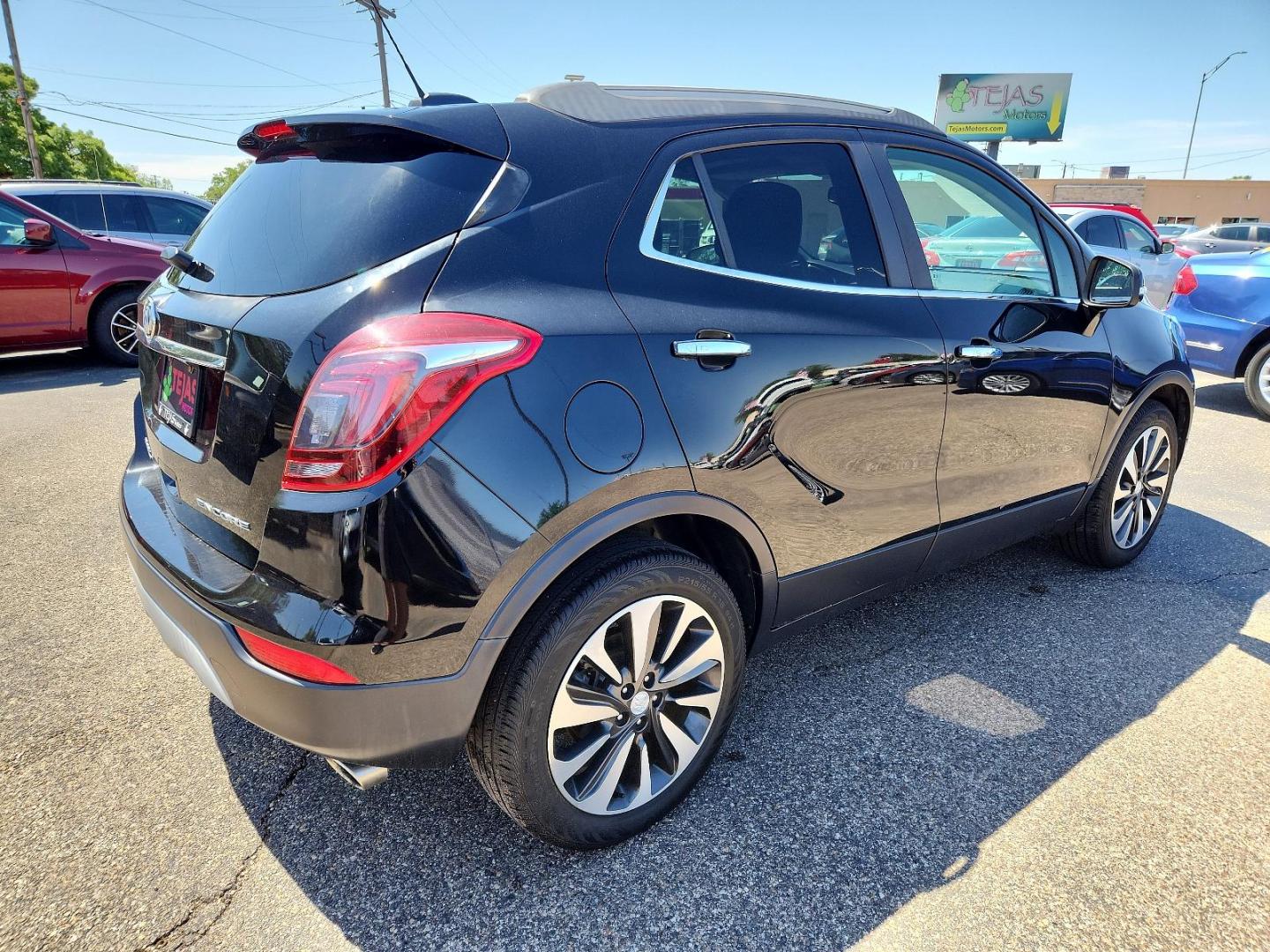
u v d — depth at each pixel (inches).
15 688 102.2
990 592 133.3
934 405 95.7
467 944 67.9
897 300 93.6
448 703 63.9
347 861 76.2
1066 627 121.9
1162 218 1875.0
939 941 68.7
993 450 106.1
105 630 116.5
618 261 72.9
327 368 59.7
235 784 86.2
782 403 79.9
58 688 102.5
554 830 72.8
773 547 83.6
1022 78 1665.8
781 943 68.4
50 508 161.6
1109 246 341.4
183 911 70.5
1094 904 72.4
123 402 250.2
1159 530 160.9
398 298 62.3
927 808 83.8
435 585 60.5
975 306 101.7
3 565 136.5
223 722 96.3
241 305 68.9
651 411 70.4
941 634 119.8
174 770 88.0
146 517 79.6
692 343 73.5
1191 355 270.7
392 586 59.3
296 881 73.8
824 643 117.0
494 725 67.5
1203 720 99.1
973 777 88.7
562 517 65.2
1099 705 102.0
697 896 72.7
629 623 72.6
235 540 67.6
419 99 79.3
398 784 86.6
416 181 68.9
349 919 70.1
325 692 60.4
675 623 76.2
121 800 83.4
